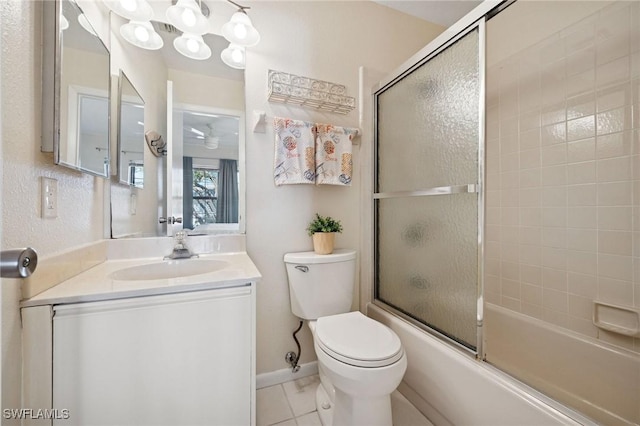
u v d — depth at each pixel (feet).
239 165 4.92
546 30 4.82
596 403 3.97
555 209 4.77
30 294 2.40
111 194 4.18
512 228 5.45
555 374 4.50
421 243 4.75
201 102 4.78
